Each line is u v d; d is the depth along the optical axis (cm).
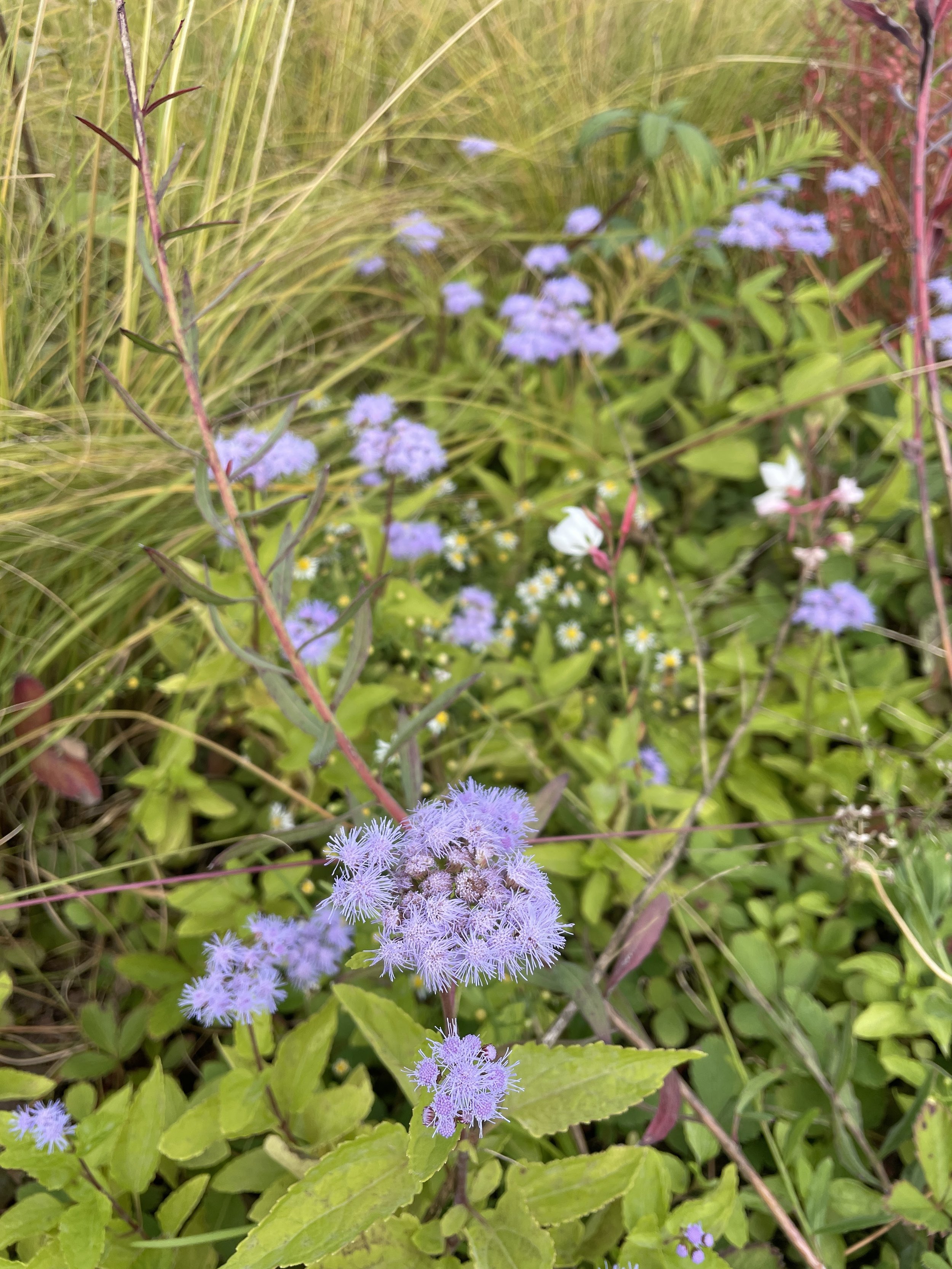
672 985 31
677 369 44
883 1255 25
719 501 47
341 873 21
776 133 44
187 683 33
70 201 37
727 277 48
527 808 22
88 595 38
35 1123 23
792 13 61
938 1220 24
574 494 44
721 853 32
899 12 45
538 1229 22
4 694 36
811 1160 27
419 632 40
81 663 39
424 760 36
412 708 37
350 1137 24
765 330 42
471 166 56
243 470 23
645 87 56
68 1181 23
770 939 31
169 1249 24
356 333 53
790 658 38
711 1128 26
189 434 39
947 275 45
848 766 34
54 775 32
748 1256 25
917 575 40
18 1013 32
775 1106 28
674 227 45
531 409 47
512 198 58
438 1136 19
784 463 42
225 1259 25
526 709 37
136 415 22
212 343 42
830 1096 27
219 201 39
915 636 40
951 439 40
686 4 61
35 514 34
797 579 42
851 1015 26
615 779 32
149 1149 24
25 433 35
